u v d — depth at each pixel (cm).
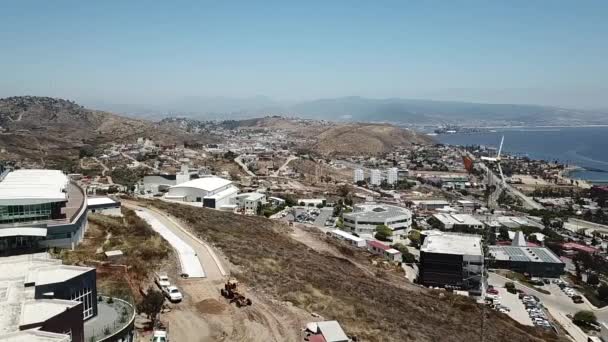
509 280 14912
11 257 6253
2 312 3784
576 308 13225
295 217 19375
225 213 15238
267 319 5691
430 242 14400
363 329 5966
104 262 6675
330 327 5438
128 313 4641
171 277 6812
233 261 7925
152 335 4888
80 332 3906
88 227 8738
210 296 6241
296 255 10125
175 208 13462
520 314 11906
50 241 7125
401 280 12081
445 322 7700
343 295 7331
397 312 7369
